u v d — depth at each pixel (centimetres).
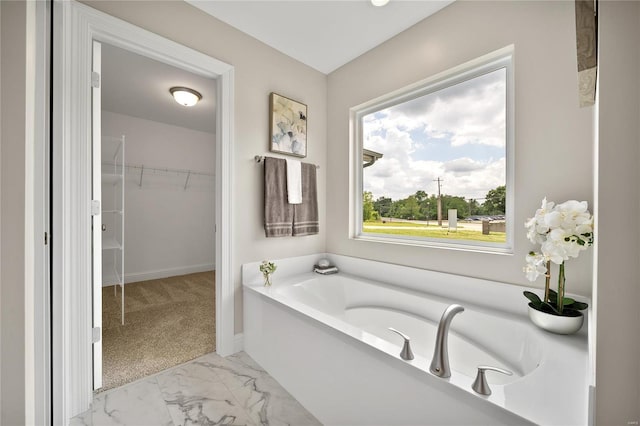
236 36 202
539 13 144
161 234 426
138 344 208
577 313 122
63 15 131
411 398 99
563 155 137
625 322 52
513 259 154
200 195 469
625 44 53
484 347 146
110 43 155
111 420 133
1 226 66
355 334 121
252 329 192
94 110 148
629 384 52
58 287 130
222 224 194
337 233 260
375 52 226
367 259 233
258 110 214
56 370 129
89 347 142
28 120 74
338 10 185
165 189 430
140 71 260
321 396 136
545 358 103
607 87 55
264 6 181
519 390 85
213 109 365
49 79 125
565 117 136
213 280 404
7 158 67
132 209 398
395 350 107
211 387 160
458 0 176
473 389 84
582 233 116
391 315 189
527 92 149
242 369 179
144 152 409
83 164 139
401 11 186
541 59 144
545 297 130
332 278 234
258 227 215
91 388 142
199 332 229
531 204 148
